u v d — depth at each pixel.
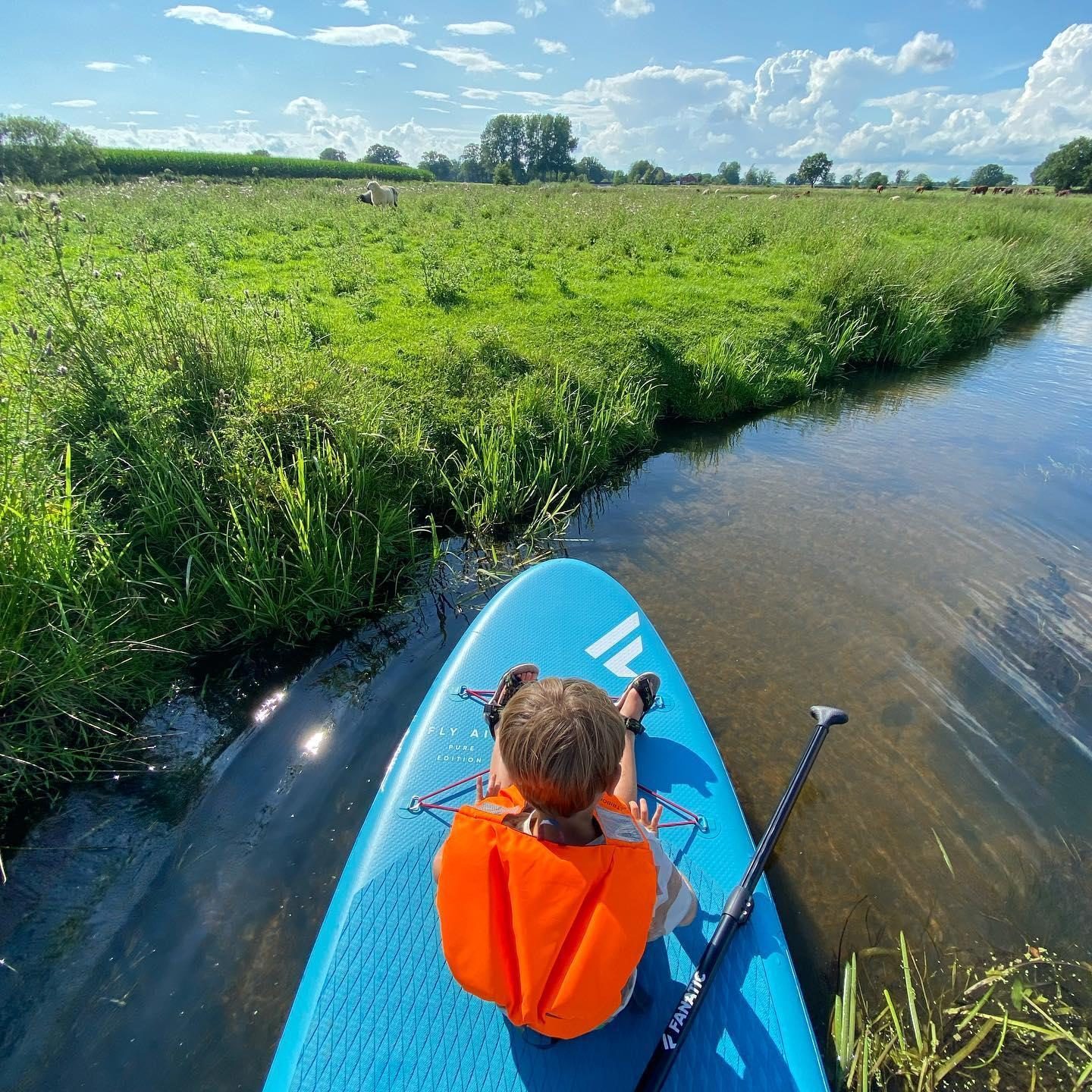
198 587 3.83
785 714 3.36
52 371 3.91
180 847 2.71
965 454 6.45
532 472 5.56
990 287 11.20
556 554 4.84
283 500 4.16
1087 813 2.89
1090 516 5.29
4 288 6.25
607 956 1.33
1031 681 3.60
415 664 3.77
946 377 8.87
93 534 3.45
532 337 7.28
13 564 3.05
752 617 4.08
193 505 4.00
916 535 5.02
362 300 7.87
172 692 3.47
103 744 3.11
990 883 2.60
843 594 4.31
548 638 3.31
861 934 2.42
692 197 22.61
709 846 2.32
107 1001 2.21
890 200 24.03
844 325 9.19
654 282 9.82
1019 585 4.42
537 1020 1.38
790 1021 1.88
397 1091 1.71
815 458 6.40
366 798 2.94
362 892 2.12
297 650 3.84
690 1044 1.82
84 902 2.50
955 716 3.36
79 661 3.09
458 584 4.55
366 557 4.41
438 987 1.90
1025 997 2.24
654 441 6.71
